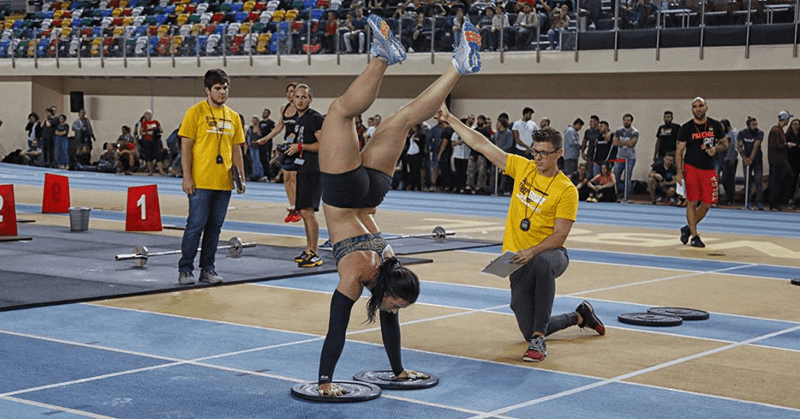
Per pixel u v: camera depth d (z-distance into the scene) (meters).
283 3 32.88
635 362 6.71
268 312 8.39
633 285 10.42
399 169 26.88
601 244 14.55
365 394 5.57
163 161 32.44
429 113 5.46
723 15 23.25
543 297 6.78
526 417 5.25
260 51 30.48
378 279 5.41
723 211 21.47
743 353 7.05
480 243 14.04
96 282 9.76
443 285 10.17
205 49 31.56
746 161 22.14
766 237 15.93
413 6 28.27
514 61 26.09
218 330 7.58
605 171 23.70
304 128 10.88
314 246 11.20
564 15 25.45
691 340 7.50
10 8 40.28
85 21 36.22
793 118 23.69
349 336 7.41
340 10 30.06
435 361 6.64
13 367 6.23
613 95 26.09
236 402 5.47
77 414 5.16
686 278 11.03
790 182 22.12
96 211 18.61
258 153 29.11
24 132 36.06
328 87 30.97
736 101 24.39
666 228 17.34
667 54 23.95
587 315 7.53
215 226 9.74
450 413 5.30
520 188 7.06
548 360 6.73
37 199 21.23
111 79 35.56
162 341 7.13
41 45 35.09
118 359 6.52
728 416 5.36
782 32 22.52
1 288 9.27
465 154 25.55
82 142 33.06
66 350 6.77
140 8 35.97
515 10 26.47
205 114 9.41
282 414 5.23
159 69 32.53
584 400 5.64
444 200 23.25
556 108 27.05
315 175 10.97
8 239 13.23
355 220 5.57
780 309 9.02
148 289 9.34
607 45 24.73
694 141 13.96
